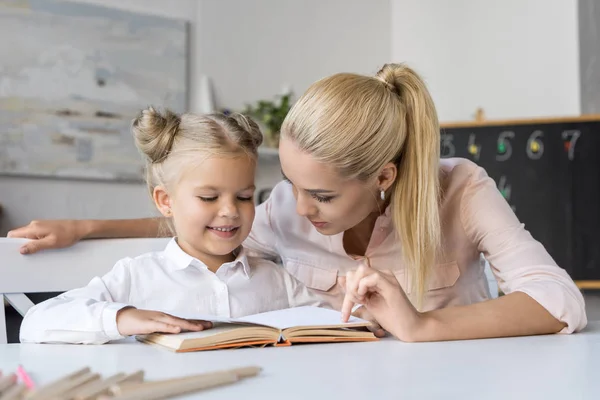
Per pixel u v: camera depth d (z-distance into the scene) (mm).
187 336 869
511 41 4090
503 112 4102
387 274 1002
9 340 2172
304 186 1092
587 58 3848
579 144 3590
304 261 1390
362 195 1118
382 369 715
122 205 3549
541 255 1169
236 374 644
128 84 3570
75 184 3416
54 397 503
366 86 1113
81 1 3438
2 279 1149
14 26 3262
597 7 3855
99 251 1245
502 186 3699
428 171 1170
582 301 1097
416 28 4484
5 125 3227
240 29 3986
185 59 3762
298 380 648
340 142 1045
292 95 4082
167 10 3734
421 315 993
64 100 3379
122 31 3559
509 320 1018
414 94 1167
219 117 1267
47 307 986
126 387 536
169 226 1381
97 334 916
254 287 1298
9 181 3248
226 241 1223
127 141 3559
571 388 620
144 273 1220
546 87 3953
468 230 1261
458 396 586
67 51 3393
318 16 4297
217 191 1198
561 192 3609
